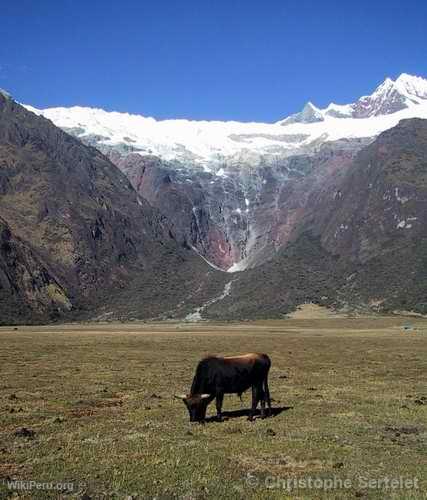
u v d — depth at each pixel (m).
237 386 23.75
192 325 187.50
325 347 71.88
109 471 16.34
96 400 28.36
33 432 20.92
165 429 21.88
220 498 14.34
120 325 199.12
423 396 30.34
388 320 182.12
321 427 22.28
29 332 126.62
